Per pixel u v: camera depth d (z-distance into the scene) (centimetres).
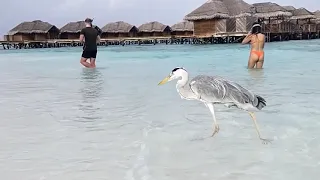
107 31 3653
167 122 336
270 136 285
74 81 669
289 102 411
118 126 325
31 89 576
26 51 2470
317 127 304
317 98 432
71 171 222
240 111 373
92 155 250
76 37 3634
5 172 222
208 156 244
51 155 251
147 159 240
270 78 629
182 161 235
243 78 636
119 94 501
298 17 3019
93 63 951
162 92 508
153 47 2572
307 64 872
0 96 507
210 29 2683
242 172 216
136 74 763
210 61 1066
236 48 1944
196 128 313
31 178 213
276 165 226
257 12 2662
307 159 234
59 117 367
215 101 287
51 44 3381
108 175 215
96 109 403
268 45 2033
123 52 1861
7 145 274
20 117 369
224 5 2678
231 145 266
